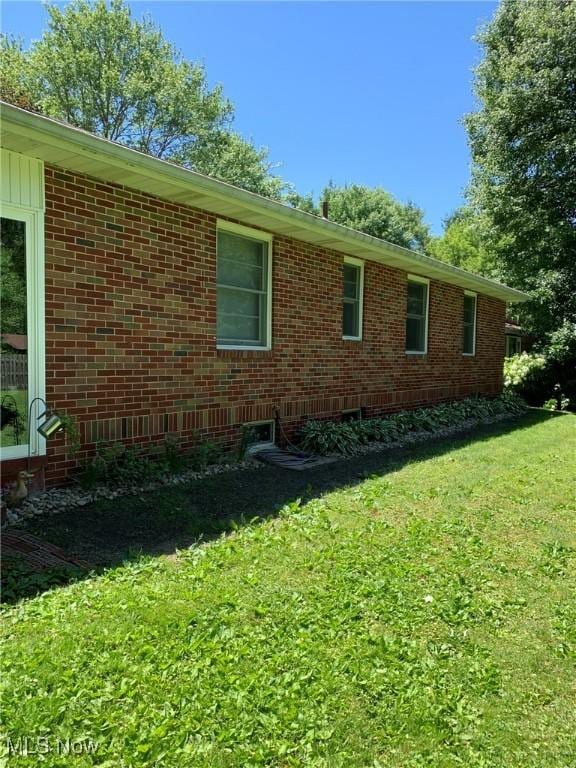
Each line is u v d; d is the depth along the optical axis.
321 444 7.02
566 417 12.15
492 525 4.35
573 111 14.15
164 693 2.10
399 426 8.66
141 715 1.98
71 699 2.03
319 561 3.43
